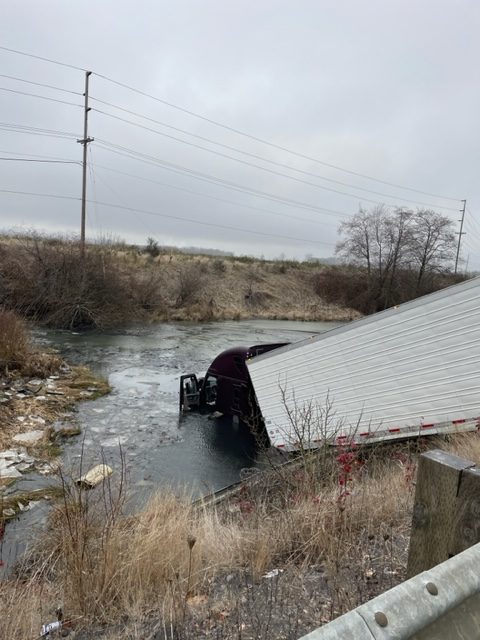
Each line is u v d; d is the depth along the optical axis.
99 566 3.70
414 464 6.41
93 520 4.47
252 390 11.55
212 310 35.66
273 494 6.31
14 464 8.80
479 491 2.11
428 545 2.31
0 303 25.47
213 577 3.81
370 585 3.39
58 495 7.44
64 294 26.27
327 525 4.23
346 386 9.20
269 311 40.19
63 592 3.68
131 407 13.25
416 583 1.41
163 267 39.22
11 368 14.60
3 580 4.36
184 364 19.23
